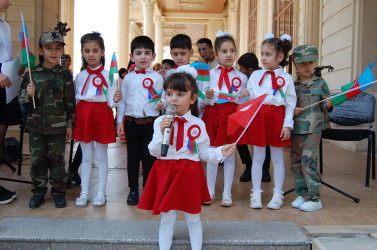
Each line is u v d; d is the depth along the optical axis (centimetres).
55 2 707
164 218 205
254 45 1160
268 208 280
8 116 301
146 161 298
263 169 375
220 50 294
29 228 227
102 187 288
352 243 204
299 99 285
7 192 292
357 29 541
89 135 279
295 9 729
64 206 279
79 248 214
